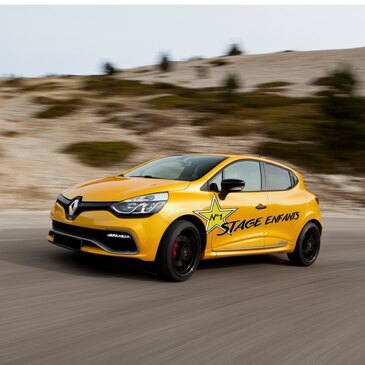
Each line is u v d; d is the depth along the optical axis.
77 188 5.86
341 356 3.79
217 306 4.88
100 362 3.34
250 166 6.66
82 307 4.51
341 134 22.05
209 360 3.54
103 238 5.29
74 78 66.81
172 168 6.35
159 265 5.45
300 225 7.14
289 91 45.56
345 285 6.20
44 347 3.53
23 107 32.12
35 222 9.52
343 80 25.05
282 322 4.54
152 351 3.61
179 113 29.09
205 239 5.84
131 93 40.72
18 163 16.69
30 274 5.48
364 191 17.38
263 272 6.62
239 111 29.88
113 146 20.16
